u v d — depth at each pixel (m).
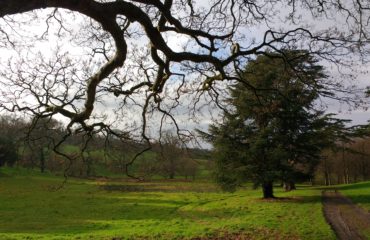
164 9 8.24
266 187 43.22
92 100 7.92
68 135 8.65
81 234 26.98
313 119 39.78
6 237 25.69
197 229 26.50
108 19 6.91
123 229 28.89
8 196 53.03
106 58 9.91
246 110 34.25
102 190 62.78
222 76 9.28
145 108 10.02
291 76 10.80
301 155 41.41
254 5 10.68
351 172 85.19
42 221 34.81
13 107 8.57
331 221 26.20
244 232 24.42
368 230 22.89
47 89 8.65
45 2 6.08
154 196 55.44
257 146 38.03
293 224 25.80
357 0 9.44
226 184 41.22
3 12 5.72
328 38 9.45
